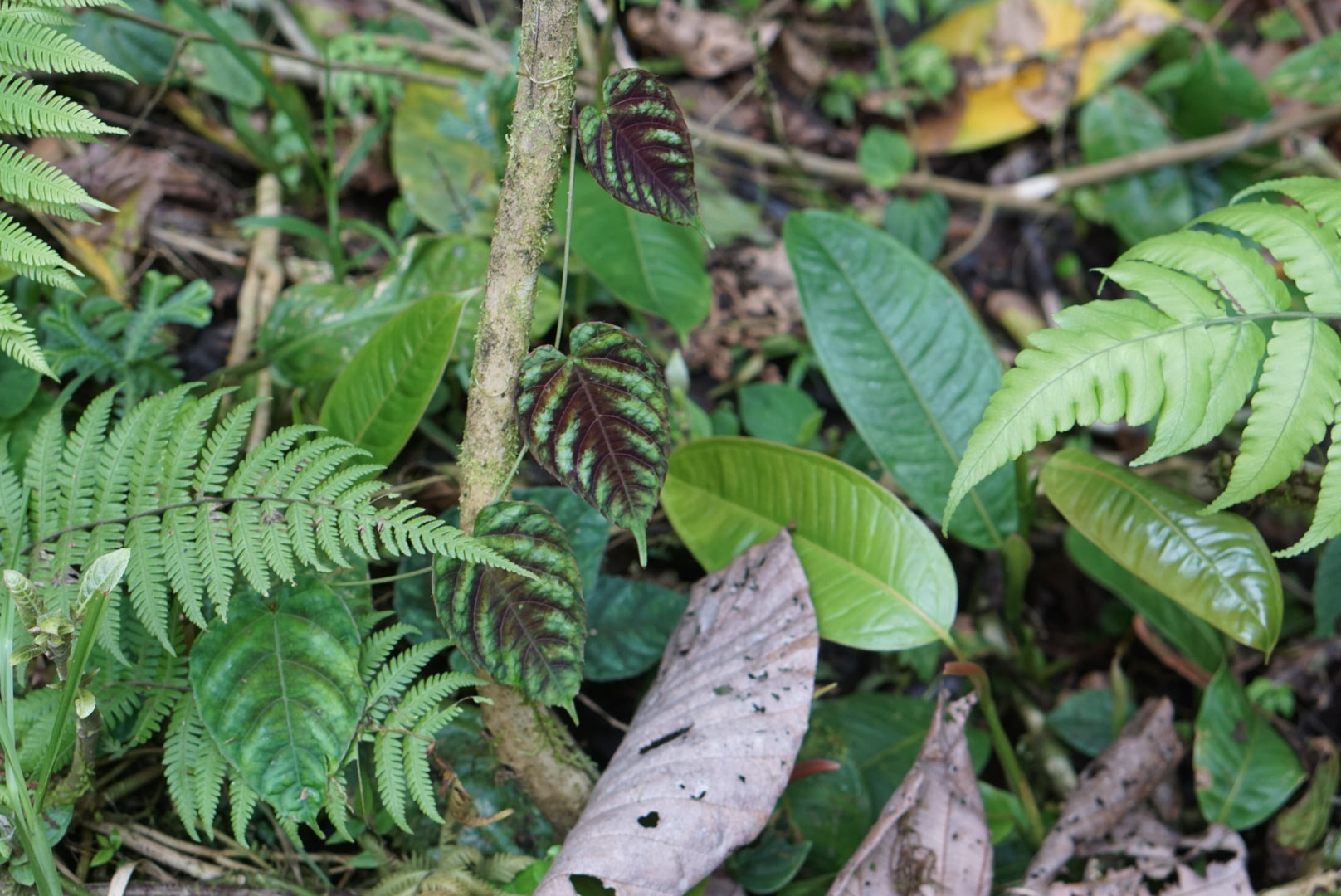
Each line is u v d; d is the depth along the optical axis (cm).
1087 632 175
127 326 156
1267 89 210
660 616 154
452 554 133
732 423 173
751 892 148
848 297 161
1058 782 164
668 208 133
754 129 210
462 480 138
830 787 153
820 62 213
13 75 136
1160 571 148
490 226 171
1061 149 221
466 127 168
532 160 133
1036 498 166
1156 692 172
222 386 158
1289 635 173
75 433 139
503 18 200
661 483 134
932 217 203
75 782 138
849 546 151
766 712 143
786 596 147
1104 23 212
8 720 130
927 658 167
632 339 134
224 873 143
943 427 159
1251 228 140
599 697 159
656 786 140
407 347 146
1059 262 211
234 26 173
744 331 181
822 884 149
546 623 136
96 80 170
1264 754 158
